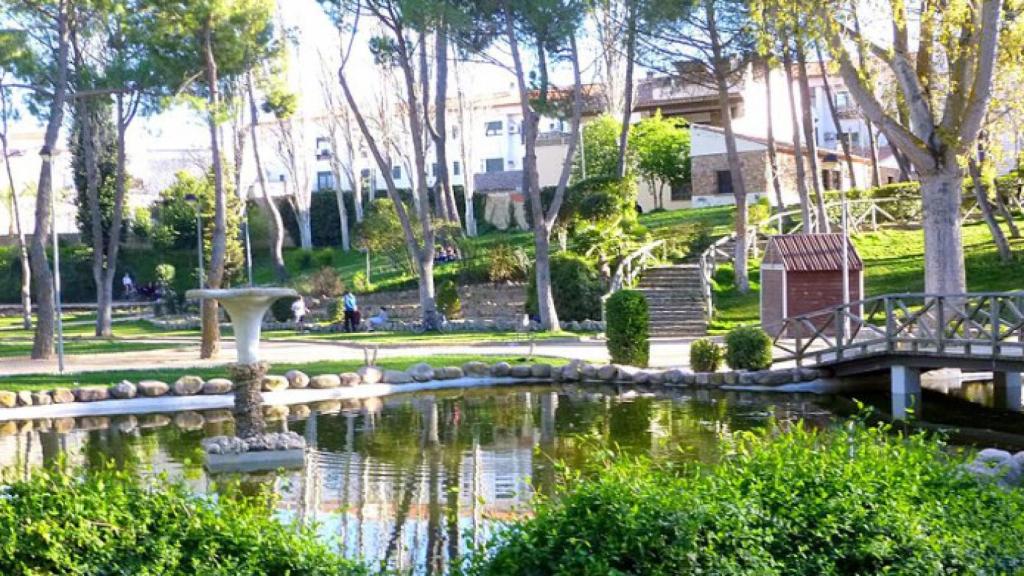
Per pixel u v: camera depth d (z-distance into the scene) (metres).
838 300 26.30
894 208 37.09
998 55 20.98
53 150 25.70
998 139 23.09
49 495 5.89
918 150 20.47
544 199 48.78
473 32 31.97
